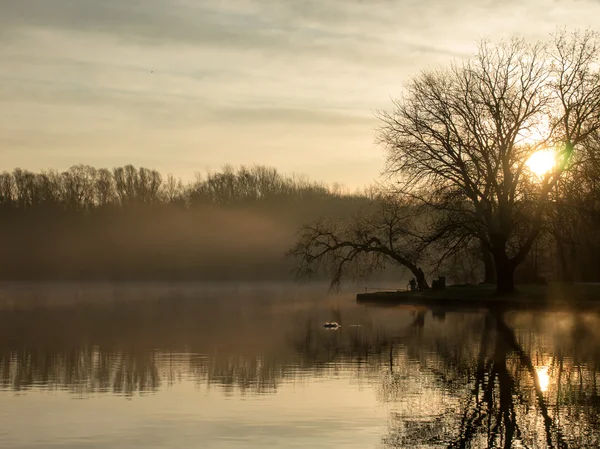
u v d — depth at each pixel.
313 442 17.59
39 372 27.52
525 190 52.50
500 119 52.44
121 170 142.25
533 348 32.19
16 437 18.16
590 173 50.47
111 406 21.55
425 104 55.53
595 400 21.72
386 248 66.94
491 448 17.12
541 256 76.19
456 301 58.16
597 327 40.31
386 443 17.50
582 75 52.00
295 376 26.27
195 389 24.06
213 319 50.97
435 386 24.00
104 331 42.72
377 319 48.53
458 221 54.28
